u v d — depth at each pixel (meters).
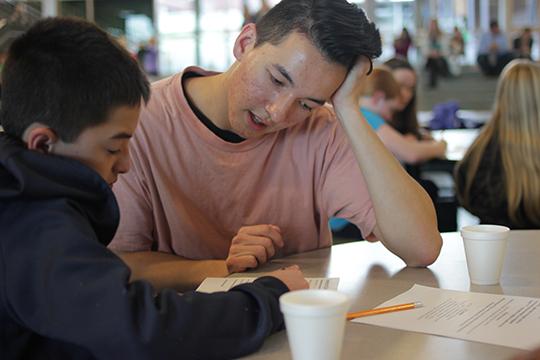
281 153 1.70
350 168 1.66
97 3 9.11
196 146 1.64
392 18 11.64
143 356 0.85
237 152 1.65
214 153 1.64
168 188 1.64
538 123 2.46
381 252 1.61
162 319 0.87
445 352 0.94
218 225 1.69
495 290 1.26
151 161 1.63
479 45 11.83
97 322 0.86
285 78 1.40
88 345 0.87
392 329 1.04
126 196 1.62
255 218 1.70
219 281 1.38
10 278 0.90
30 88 1.03
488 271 1.29
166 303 0.90
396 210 1.47
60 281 0.88
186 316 0.90
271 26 1.42
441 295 1.22
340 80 1.47
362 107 3.61
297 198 1.71
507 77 2.51
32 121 1.03
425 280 1.35
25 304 0.89
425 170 3.96
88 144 1.05
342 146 1.69
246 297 0.99
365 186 1.63
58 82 1.02
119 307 0.86
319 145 1.70
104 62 1.04
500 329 1.03
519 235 1.76
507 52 11.66
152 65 10.01
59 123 1.02
